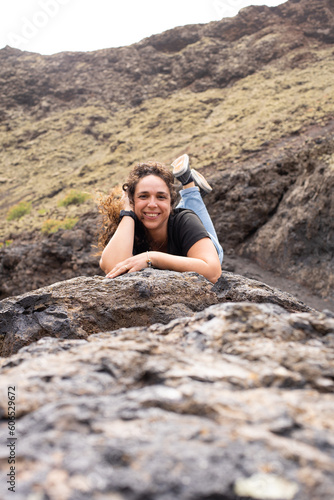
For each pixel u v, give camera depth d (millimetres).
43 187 46469
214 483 579
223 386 885
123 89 62781
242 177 20000
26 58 72812
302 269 16141
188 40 65562
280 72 53531
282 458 625
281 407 781
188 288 2203
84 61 69438
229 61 58750
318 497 563
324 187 15953
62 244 19719
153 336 1235
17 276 19266
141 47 67438
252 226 19031
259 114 42406
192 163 33781
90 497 565
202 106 52375
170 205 2812
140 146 48125
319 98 40469
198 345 1146
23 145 58062
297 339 1174
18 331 2027
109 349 1072
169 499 562
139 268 2416
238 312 1259
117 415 765
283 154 28891
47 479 595
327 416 767
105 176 42781
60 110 64375
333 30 57125
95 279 2205
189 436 683
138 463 619
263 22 62125
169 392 828
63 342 1300
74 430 719
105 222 3008
